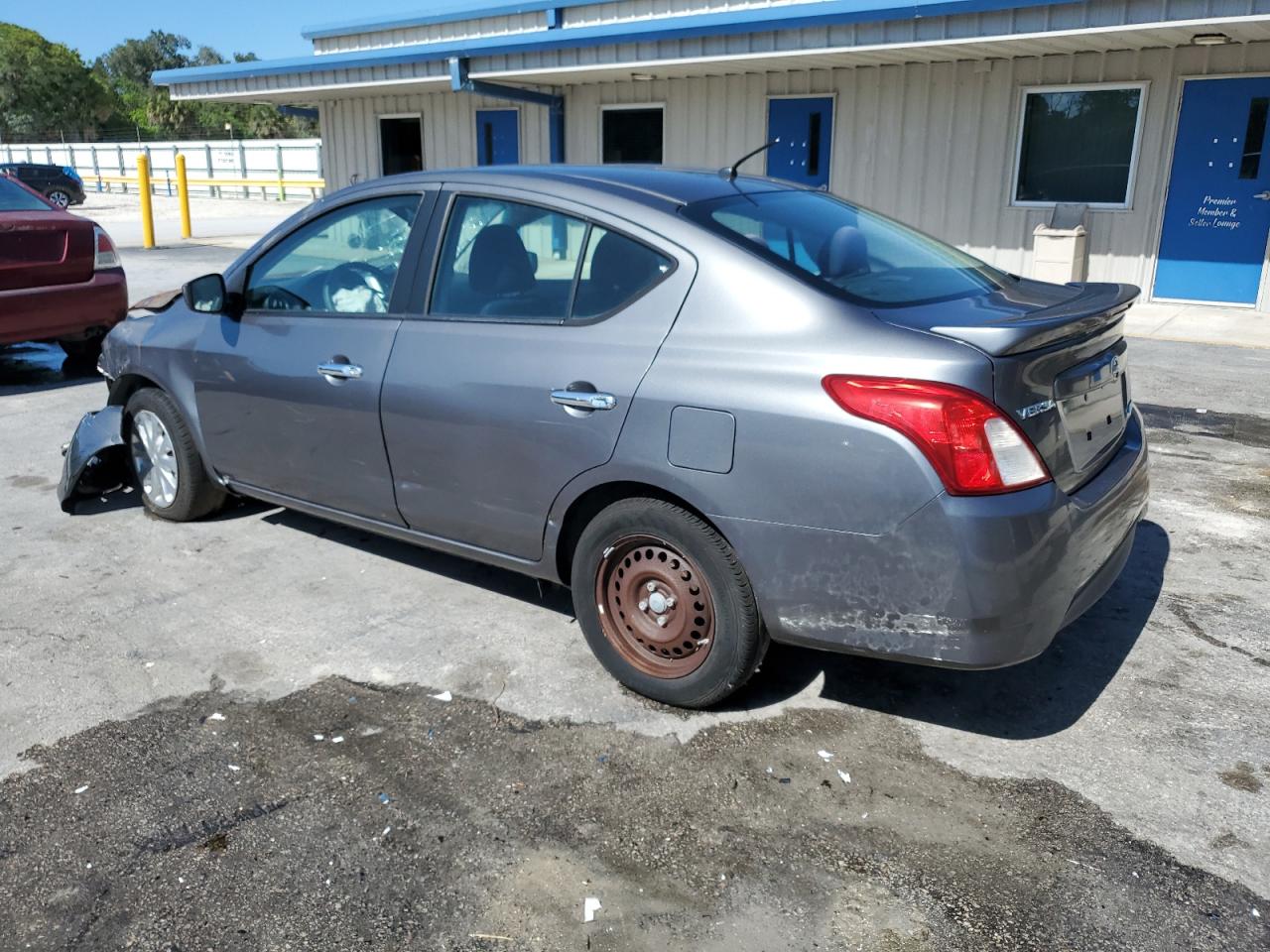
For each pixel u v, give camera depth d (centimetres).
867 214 391
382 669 361
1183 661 366
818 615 294
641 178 357
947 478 268
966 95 1236
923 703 340
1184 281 1151
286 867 262
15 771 302
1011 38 1012
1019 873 259
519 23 1606
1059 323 285
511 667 362
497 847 269
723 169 391
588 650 376
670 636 328
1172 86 1109
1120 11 946
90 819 280
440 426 361
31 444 638
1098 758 309
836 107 1332
